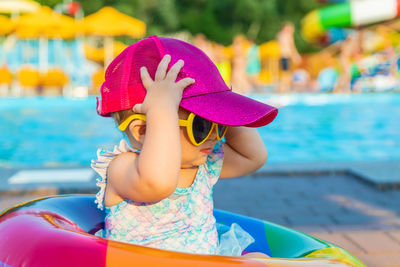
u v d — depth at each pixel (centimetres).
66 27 1831
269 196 452
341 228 358
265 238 195
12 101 1522
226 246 186
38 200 188
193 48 165
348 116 1267
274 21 2995
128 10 2652
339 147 875
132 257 126
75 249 130
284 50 2209
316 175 549
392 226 363
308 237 186
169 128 144
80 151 812
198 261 127
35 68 1956
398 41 2042
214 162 187
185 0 2888
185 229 172
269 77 2645
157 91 149
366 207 417
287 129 1088
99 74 1953
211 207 183
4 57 2055
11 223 155
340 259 152
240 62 2061
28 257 132
